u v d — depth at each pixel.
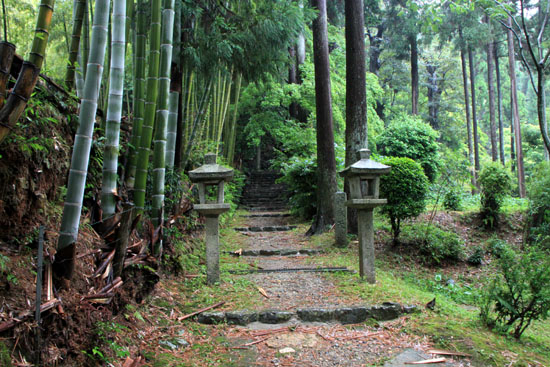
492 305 4.81
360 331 3.59
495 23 15.76
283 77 7.19
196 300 4.13
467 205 10.49
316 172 9.35
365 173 4.59
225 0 6.09
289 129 12.05
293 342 3.38
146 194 4.77
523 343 3.49
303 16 5.87
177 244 5.24
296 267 5.61
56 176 3.11
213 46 5.43
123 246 3.11
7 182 2.43
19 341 2.02
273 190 15.07
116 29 3.24
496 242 7.73
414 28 17.30
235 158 16.78
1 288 2.14
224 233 8.34
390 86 22.17
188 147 6.84
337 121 12.06
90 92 2.65
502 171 8.72
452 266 7.18
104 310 2.87
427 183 7.27
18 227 2.53
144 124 3.63
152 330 3.36
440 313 3.94
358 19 7.41
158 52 3.72
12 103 1.95
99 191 3.84
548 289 3.44
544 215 8.20
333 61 13.05
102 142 3.87
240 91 12.90
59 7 8.94
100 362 2.53
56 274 2.47
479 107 26.17
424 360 3.02
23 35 9.19
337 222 6.88
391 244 7.45
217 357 3.09
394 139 12.30
